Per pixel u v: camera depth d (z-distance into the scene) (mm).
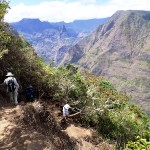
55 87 16891
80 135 14875
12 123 11211
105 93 20141
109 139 16375
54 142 11523
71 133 14594
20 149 10008
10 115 11750
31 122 11594
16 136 10531
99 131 16922
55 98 16547
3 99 13555
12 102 13445
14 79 13461
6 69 15289
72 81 17641
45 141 10766
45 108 12758
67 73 17859
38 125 11742
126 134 17688
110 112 18297
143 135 18594
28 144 10289
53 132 12203
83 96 17359
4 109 12430
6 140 10336
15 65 15594
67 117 15406
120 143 16719
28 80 16109
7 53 14539
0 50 14523
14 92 13406
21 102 13625
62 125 15000
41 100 15211
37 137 10781
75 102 16766
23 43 17969
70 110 16844
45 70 17797
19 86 14812
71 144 12820
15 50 15906
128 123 18188
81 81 18406
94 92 18562
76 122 16531
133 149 9898
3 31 15164
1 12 15148
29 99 14578
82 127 16250
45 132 11688
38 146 10359
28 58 16547
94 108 17344
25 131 10914
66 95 16938
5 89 14461
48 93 16734
